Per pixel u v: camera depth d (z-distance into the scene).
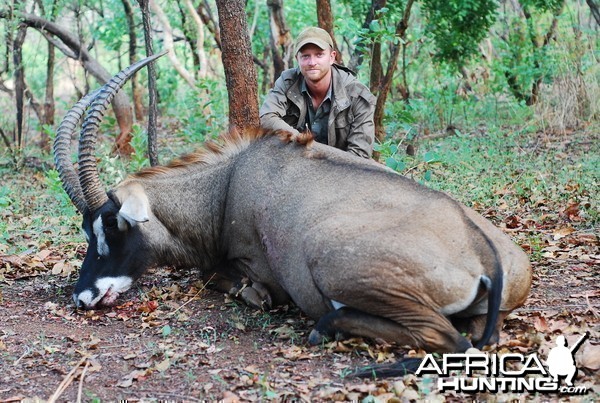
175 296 5.93
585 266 6.20
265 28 16.25
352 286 4.47
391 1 11.97
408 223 4.52
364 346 4.54
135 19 16.03
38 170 11.85
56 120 16.59
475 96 14.94
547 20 15.77
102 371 4.54
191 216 5.78
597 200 7.85
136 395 4.21
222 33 6.74
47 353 4.82
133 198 5.46
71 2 15.02
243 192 5.45
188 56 18.75
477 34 13.43
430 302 4.36
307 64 6.10
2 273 6.55
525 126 12.42
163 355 4.72
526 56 14.30
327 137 6.38
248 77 6.80
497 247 4.57
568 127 12.52
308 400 3.98
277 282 5.45
